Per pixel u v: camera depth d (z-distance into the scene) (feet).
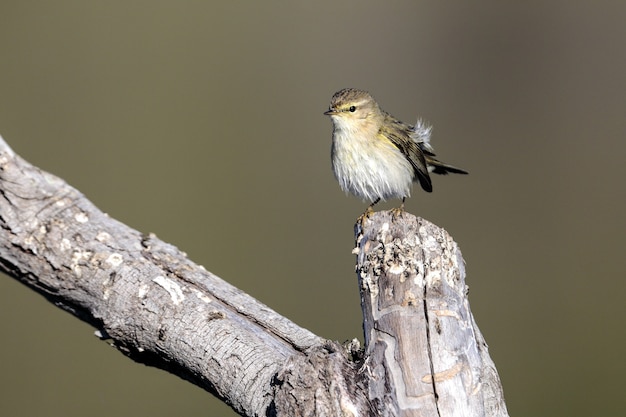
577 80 59.16
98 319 16.56
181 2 57.93
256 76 56.85
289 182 52.60
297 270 48.24
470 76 59.82
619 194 53.62
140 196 50.29
